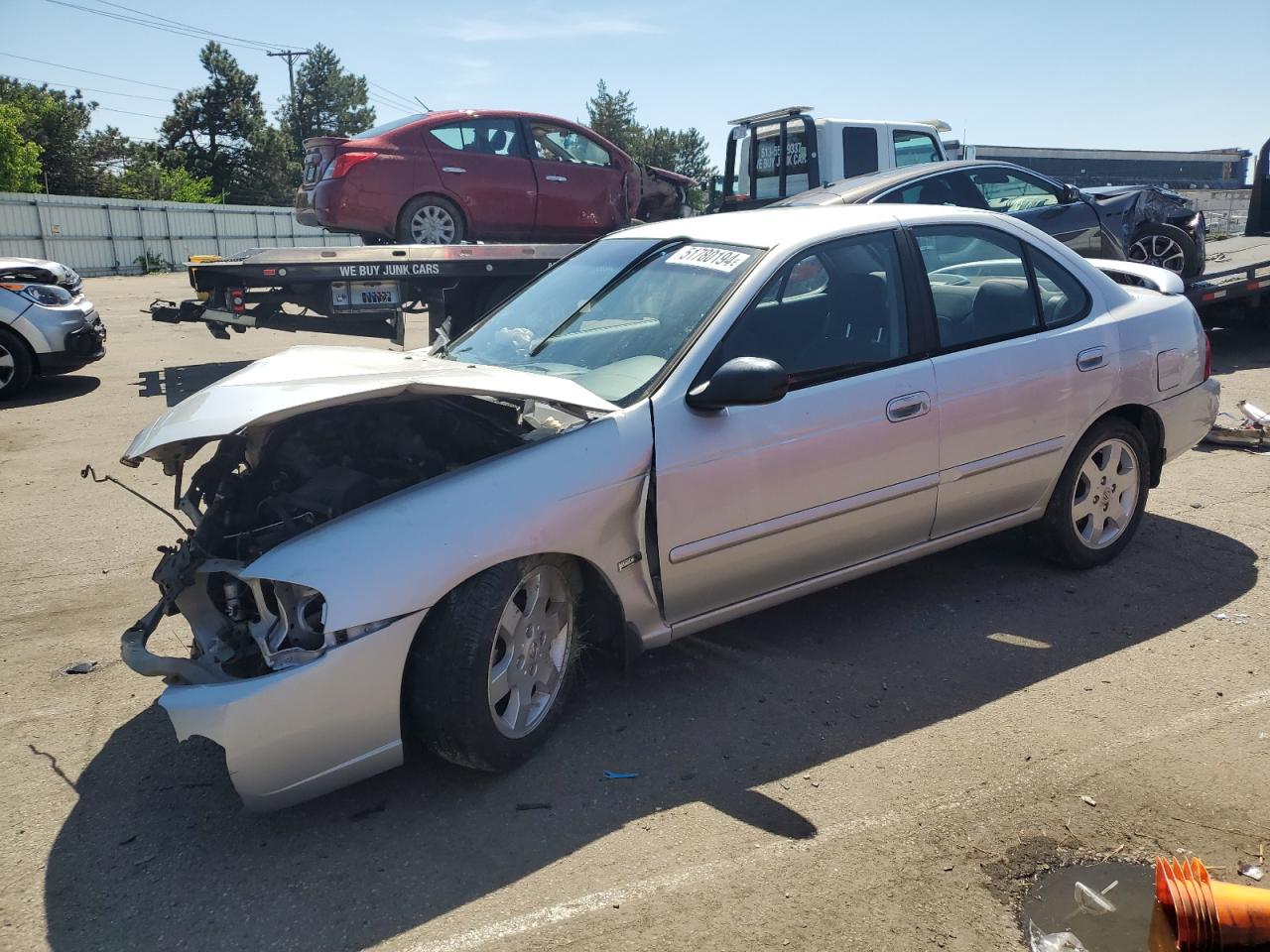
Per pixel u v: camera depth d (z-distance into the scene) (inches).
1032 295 176.4
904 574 191.2
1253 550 197.3
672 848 113.9
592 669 156.7
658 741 136.4
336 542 116.7
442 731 122.1
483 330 172.9
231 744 109.5
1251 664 151.9
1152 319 188.4
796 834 115.6
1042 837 113.8
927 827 116.0
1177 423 192.9
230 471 149.4
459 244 402.6
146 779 133.1
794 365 148.6
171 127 2881.4
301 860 115.0
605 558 132.3
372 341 531.8
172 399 372.8
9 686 159.6
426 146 398.9
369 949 100.7
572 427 133.3
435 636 119.8
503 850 115.0
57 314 404.2
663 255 165.9
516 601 130.0
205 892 110.3
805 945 98.5
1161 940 96.7
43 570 211.5
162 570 132.3
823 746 134.1
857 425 149.9
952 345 163.3
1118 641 161.3
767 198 492.4
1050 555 186.7
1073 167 2380.7
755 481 141.8
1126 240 403.2
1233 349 422.0
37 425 352.2
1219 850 111.0
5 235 1425.9
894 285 160.2
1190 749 130.3
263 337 569.6
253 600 126.4
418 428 149.3
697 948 98.6
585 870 110.8
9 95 2551.7
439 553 118.3
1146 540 204.4
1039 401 170.2
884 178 344.5
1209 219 1378.0
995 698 145.0
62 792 130.5
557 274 180.5
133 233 1567.4
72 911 107.9
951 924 101.0
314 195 396.5
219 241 1694.1
